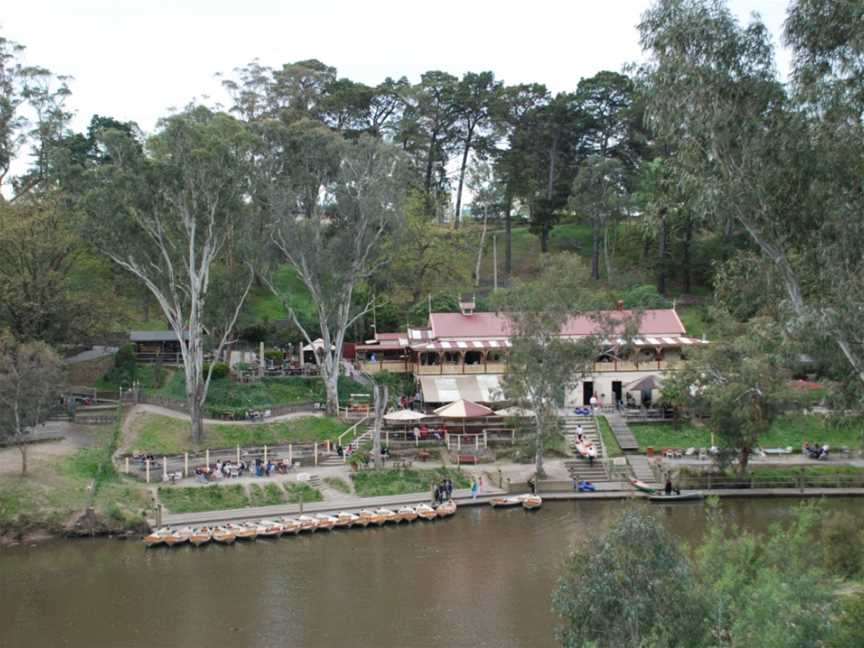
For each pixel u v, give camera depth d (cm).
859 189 3272
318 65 12306
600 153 12250
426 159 12200
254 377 8338
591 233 12975
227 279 7419
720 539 2962
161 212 6700
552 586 4403
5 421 5603
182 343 6831
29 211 7725
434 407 7800
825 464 6675
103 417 7038
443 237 10581
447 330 8394
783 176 3394
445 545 5153
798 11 3347
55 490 5625
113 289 8675
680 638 2306
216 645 3750
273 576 4641
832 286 3316
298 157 7362
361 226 7450
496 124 11750
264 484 6162
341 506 5897
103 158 10962
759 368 6066
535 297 6462
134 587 4481
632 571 2400
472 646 3697
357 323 9944
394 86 12138
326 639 3800
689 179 3631
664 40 3434
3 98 8806
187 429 7031
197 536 5206
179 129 6378
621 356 8225
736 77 3362
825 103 3278
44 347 6194
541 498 6156
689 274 10875
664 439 7238
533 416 6781
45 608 4194
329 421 7494
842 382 4138
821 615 2423
